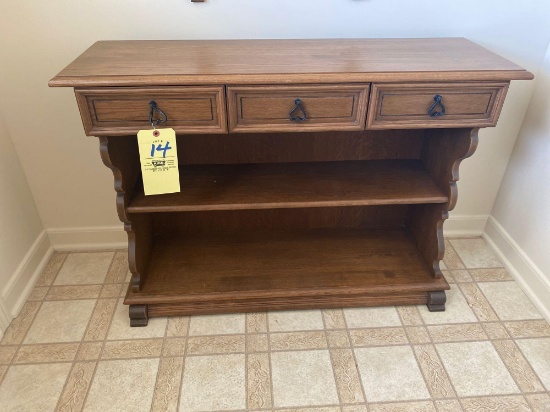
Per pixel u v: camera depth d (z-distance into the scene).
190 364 1.39
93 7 1.39
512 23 1.51
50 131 1.60
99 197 1.79
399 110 1.18
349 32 1.50
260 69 1.13
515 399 1.29
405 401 1.29
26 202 1.71
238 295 1.51
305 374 1.36
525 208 1.70
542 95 1.57
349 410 1.26
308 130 1.19
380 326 1.53
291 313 1.58
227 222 1.79
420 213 1.67
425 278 1.58
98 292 1.68
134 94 1.10
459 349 1.45
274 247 1.73
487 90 1.17
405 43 1.41
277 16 1.45
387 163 1.62
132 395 1.30
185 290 1.52
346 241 1.76
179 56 1.25
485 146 1.77
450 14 1.49
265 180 1.51
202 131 1.17
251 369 1.38
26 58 1.46
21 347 1.45
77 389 1.31
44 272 1.78
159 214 1.74
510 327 1.54
